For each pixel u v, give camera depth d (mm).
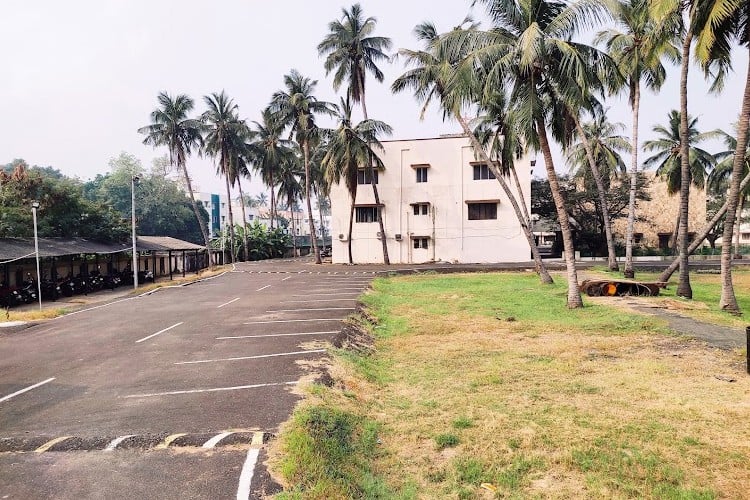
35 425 6367
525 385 8078
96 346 11398
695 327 12414
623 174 45250
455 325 13602
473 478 5027
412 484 4914
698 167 37094
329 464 5043
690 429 6113
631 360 9453
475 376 8648
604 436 5941
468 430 6254
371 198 42844
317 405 6680
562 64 14547
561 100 16969
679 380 8086
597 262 40000
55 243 26188
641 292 19406
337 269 36125
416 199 42094
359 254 43219
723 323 12961
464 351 10555
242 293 21969
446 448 5770
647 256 44844
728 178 39000
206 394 7449
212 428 5992
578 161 41188
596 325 13039
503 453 5574
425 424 6488
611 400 7223
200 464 5004
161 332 12898
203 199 92688
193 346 11055
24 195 29547
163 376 8609
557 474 5066
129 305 18828
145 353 10508
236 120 48062
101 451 5414
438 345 11234
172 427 6078
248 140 52719
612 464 5223
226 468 4895
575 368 8945
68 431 6078
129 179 68812
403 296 20250
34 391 7961
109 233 33031
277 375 8367
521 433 6082
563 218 16375
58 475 4855
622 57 23047
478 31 15844
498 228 40781
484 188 40969
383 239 41031
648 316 13859
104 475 4828
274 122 45562
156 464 5043
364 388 8141
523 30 15664
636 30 21734
